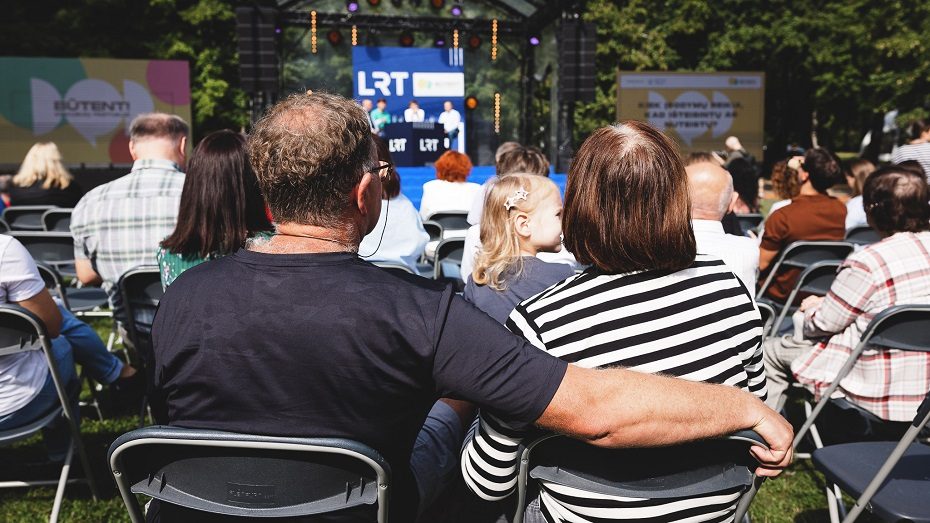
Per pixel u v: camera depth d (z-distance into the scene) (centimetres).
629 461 141
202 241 253
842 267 256
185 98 1642
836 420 308
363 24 1445
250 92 1220
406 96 1561
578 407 124
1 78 1545
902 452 187
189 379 128
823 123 2750
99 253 307
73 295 418
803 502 290
